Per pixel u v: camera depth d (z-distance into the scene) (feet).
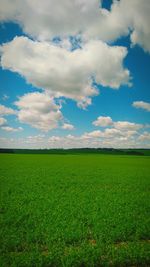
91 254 32.58
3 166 164.76
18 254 32.63
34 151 531.09
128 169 162.61
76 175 123.54
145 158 327.67
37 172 131.75
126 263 30.86
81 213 52.34
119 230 41.39
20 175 116.98
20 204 60.34
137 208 57.47
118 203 62.75
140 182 103.65
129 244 36.42
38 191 77.71
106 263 30.48
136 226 43.78
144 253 32.48
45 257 31.55
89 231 41.68
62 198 67.87
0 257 31.68
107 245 36.04
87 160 259.60
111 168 168.14
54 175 120.98
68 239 37.55
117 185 94.63
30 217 49.14
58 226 43.88
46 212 52.65
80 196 71.31
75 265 30.25
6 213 51.62
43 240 37.37
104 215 50.67
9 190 78.48
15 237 38.06
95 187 88.94
